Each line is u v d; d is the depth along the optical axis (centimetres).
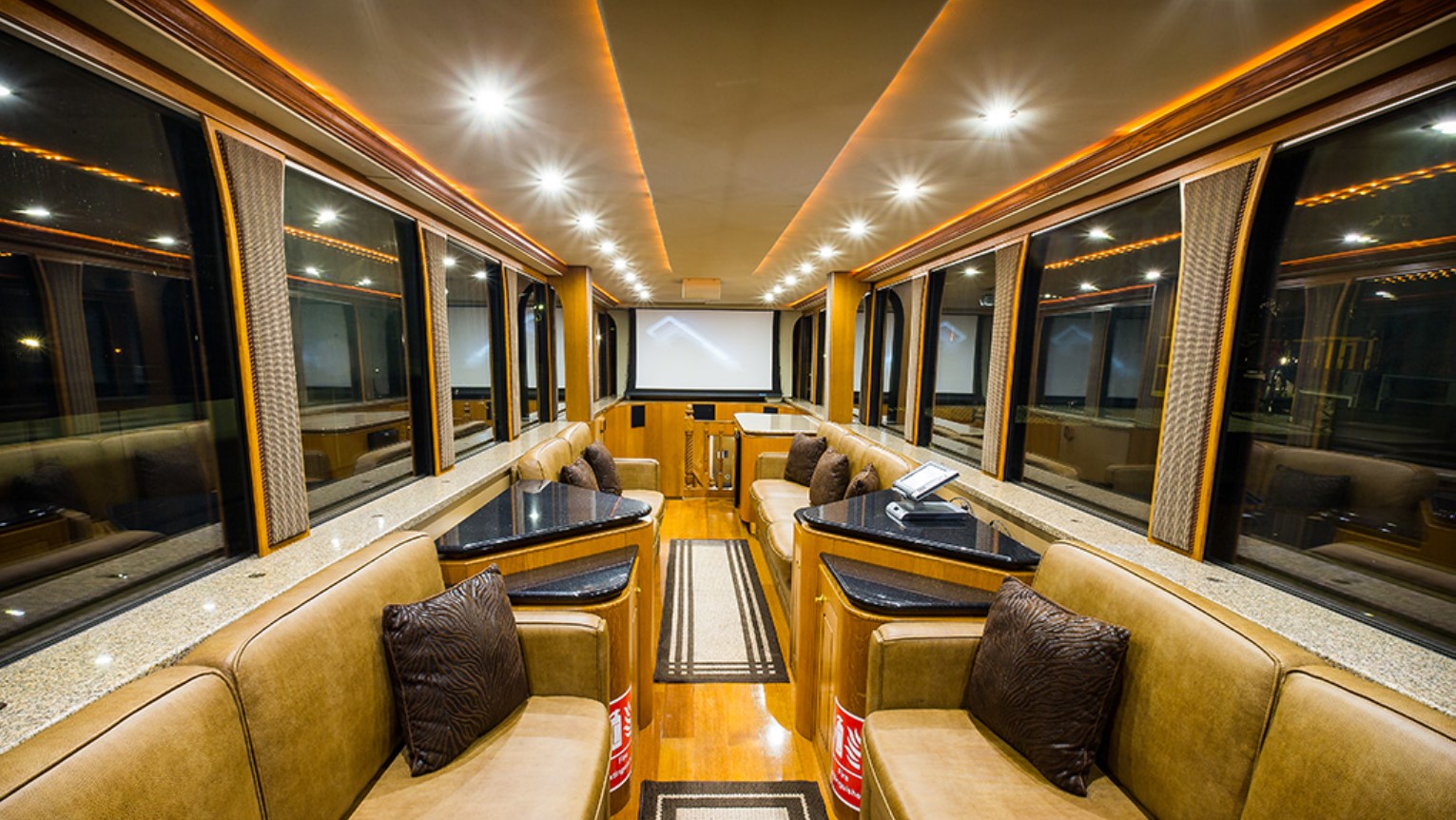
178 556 154
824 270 504
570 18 125
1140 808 129
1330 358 147
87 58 119
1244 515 171
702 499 665
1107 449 246
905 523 227
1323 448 150
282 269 177
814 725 225
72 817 73
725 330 809
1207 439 176
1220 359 171
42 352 125
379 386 273
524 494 266
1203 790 115
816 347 694
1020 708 143
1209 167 176
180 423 155
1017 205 256
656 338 805
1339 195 145
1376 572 138
